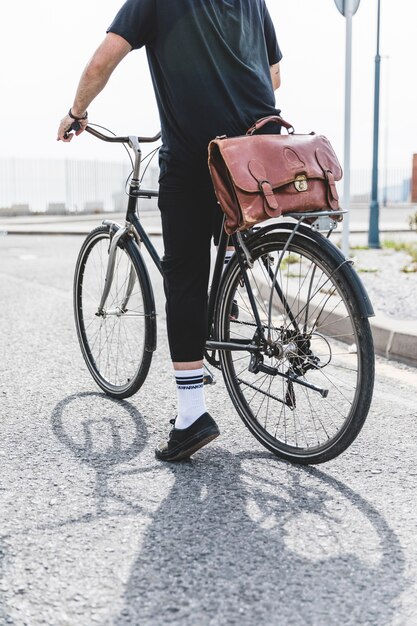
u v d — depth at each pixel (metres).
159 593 1.97
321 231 2.80
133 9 2.71
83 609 1.90
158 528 2.33
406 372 4.21
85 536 2.28
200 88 2.69
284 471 2.79
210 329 3.07
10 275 8.84
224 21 2.74
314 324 2.76
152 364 4.40
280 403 3.19
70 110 2.99
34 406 3.59
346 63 7.20
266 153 2.57
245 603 1.92
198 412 2.86
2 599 1.95
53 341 5.05
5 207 27.09
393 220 23.27
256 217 2.51
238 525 2.35
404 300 6.17
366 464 2.85
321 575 2.06
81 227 19.39
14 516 2.42
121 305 3.59
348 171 7.49
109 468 2.82
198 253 2.86
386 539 2.26
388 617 1.86
